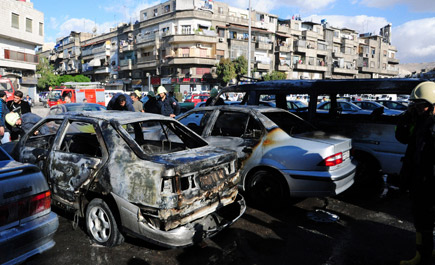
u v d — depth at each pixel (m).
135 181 2.75
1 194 2.21
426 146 2.52
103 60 55.94
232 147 4.38
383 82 5.00
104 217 3.09
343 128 5.29
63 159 3.33
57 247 3.11
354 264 2.89
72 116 3.58
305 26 55.88
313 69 53.75
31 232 2.34
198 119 6.32
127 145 2.97
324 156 3.79
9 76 36.88
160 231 2.65
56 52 73.38
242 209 3.32
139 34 48.03
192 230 2.74
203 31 41.28
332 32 57.28
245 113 4.50
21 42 38.69
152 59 45.44
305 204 4.48
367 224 3.80
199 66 42.34
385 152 4.82
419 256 2.68
